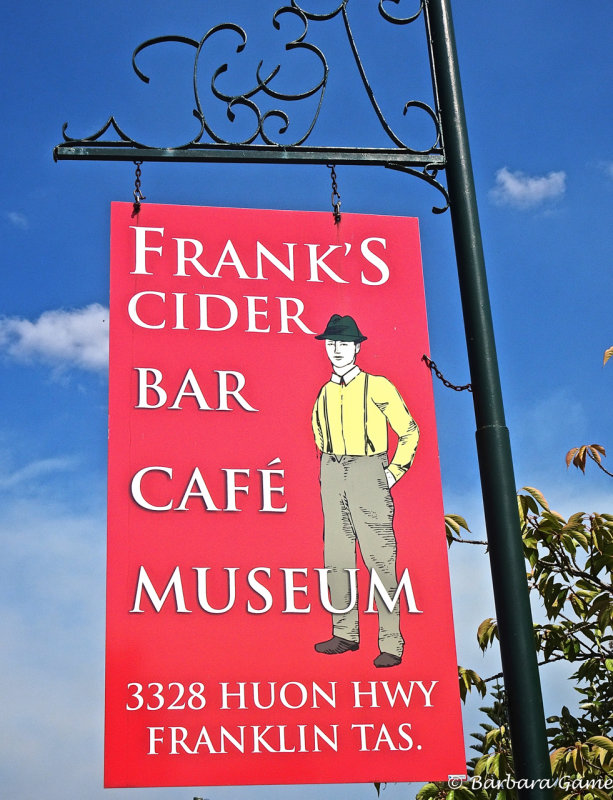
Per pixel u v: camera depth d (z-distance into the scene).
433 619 5.27
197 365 5.48
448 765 5.05
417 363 5.70
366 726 5.06
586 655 8.24
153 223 5.65
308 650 5.13
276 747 4.98
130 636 5.02
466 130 5.53
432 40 5.70
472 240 5.24
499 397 4.93
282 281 5.70
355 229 5.87
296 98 5.54
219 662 5.05
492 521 4.73
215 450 5.36
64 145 5.36
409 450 5.53
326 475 5.42
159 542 5.17
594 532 7.86
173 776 4.87
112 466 5.24
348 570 5.29
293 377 5.56
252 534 5.26
